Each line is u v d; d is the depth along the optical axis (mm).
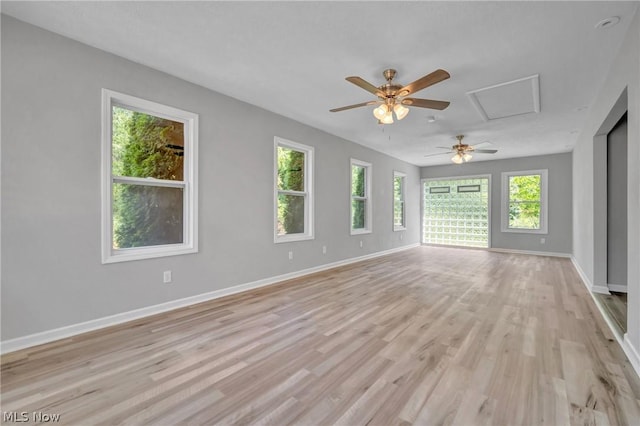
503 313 3098
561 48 2535
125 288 2840
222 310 3174
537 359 2146
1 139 2209
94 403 1678
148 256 2986
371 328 2721
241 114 3850
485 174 7898
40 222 2371
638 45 2023
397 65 2865
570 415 1567
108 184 2713
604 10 2057
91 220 2623
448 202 8547
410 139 5742
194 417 1570
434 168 8727
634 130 2117
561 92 3443
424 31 2332
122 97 2789
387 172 7184
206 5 2078
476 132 5168
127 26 2332
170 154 3238
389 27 2289
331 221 5445
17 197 2271
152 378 1923
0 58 2201
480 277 4738
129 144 2947
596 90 3377
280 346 2367
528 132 5145
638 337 2008
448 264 5855
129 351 2271
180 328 2703
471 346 2359
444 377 1932
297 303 3420
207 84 3369
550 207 7012
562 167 6863
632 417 1547
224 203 3662
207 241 3488
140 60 2854
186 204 3355
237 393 1773
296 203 4855
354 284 4285
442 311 3160
